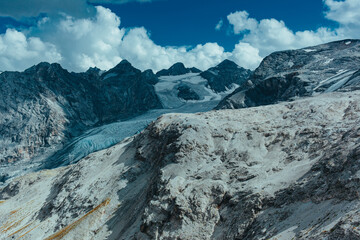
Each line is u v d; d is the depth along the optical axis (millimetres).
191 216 59031
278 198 51750
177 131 86812
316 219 41531
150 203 66500
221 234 53594
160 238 58938
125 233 68000
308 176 52031
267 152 69938
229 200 58969
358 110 71938
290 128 73938
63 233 79500
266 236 45062
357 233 32719
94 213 81000
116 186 89812
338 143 56812
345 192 42625
